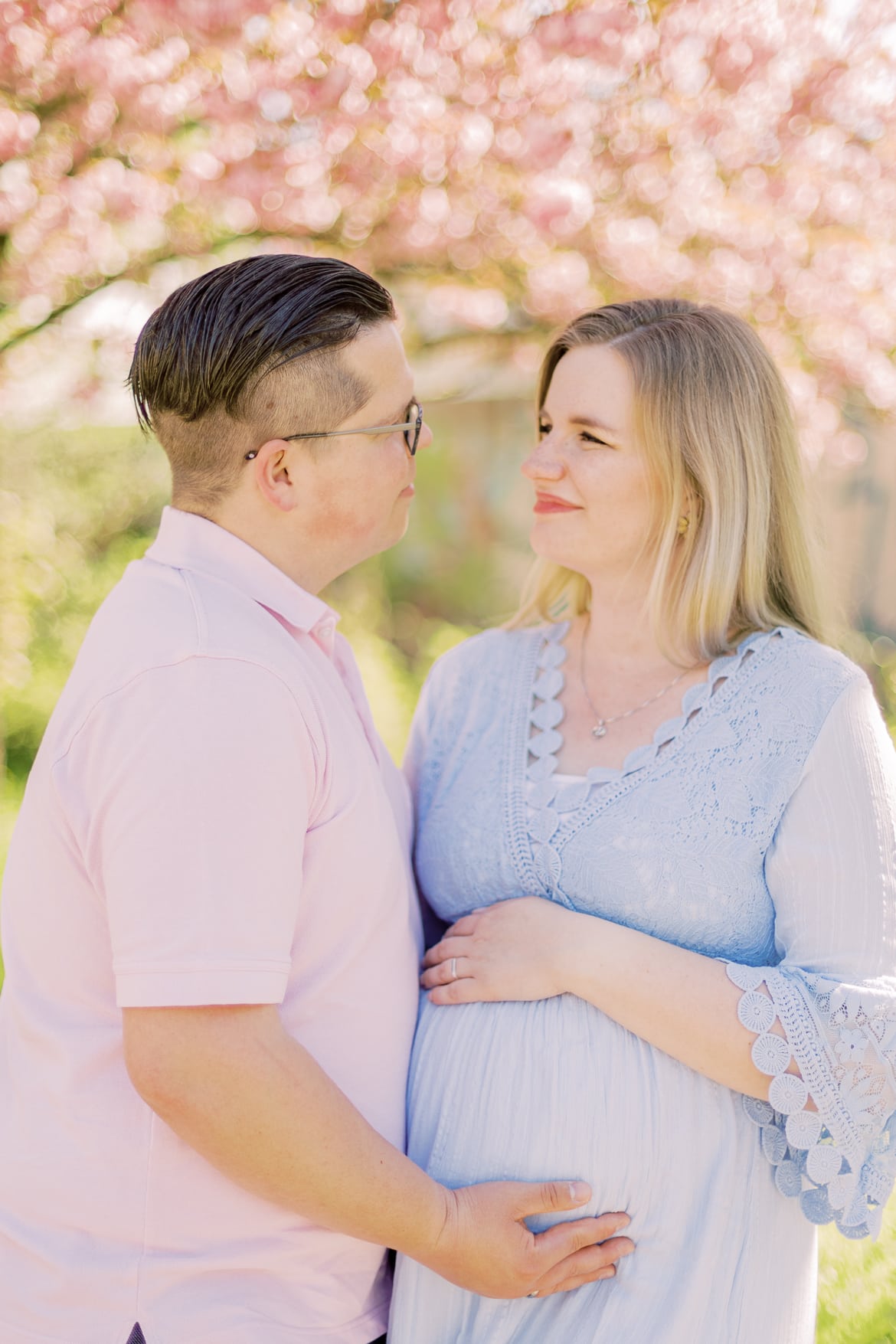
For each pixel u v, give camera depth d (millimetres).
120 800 1216
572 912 1591
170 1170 1305
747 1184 1501
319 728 1340
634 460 1752
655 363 1743
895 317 4625
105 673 1301
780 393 1841
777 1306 1502
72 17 3168
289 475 1430
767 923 1578
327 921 1384
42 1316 1312
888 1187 1447
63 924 1351
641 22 3586
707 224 4219
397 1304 1485
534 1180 1498
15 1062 1414
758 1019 1417
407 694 6340
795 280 4387
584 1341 1459
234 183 3656
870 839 1482
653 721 1744
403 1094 1564
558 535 1811
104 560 7941
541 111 3703
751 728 1617
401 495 1542
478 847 1739
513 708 1875
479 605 8711
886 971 1437
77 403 4574
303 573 1506
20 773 5957
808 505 1876
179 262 4066
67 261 3838
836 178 4371
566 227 3934
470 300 4855
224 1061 1186
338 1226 1290
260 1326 1311
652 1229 1483
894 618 7484
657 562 1757
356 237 4035
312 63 3447
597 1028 1537
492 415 8992
